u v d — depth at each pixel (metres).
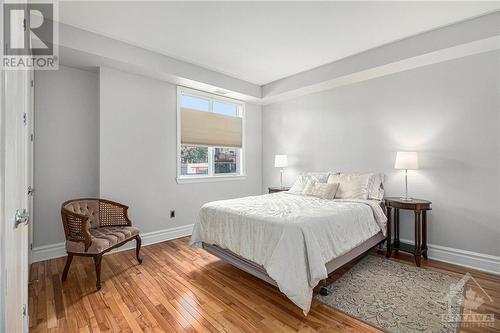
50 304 1.98
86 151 3.18
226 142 4.57
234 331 1.68
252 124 5.07
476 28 2.46
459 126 2.83
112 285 2.30
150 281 2.39
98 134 3.11
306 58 3.45
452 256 2.84
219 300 2.06
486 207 2.67
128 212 3.32
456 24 2.57
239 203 2.88
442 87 2.95
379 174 3.41
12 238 1.01
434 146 3.01
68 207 2.53
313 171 4.32
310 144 4.36
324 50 3.21
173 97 3.80
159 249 3.29
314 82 3.83
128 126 3.31
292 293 1.80
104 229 2.71
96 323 1.75
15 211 1.09
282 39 2.91
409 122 3.21
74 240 2.30
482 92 2.69
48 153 2.91
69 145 3.05
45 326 1.71
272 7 2.30
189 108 4.04
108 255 3.05
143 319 1.80
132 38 2.88
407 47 2.89
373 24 2.59
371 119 3.58
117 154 3.21
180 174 3.90
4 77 0.84
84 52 2.68
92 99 3.23
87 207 2.79
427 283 2.32
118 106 3.22
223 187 4.52
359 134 3.71
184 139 3.96
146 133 3.49
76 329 1.69
